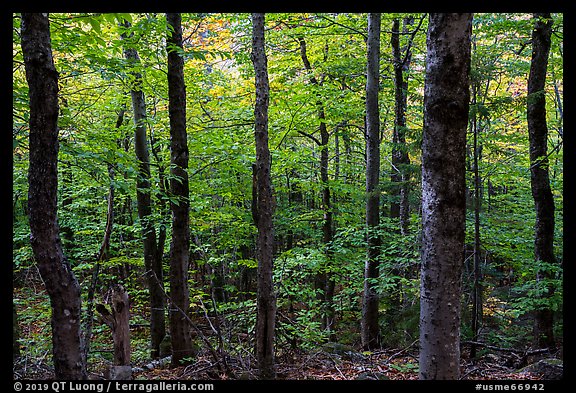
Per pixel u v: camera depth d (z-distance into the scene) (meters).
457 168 3.55
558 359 6.76
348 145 16.44
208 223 10.23
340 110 11.31
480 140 9.38
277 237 14.50
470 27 3.47
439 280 3.57
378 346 9.21
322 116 12.21
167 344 8.44
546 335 8.29
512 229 11.03
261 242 5.43
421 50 13.43
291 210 13.43
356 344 10.88
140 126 8.88
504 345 8.95
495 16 9.05
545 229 8.48
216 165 10.46
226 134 10.66
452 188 3.54
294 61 13.83
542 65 8.41
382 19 11.41
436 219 3.57
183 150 7.18
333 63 12.70
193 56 7.18
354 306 11.95
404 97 11.93
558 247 10.53
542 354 7.62
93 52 6.43
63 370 3.64
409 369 6.73
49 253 3.55
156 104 12.57
